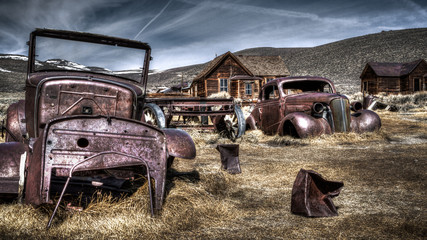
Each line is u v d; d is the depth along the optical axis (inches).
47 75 133.6
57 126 101.0
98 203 106.1
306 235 93.3
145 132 112.3
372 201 127.5
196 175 159.8
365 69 1428.4
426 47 2876.5
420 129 398.6
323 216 109.1
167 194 120.9
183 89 1487.5
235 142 315.3
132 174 121.3
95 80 125.7
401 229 96.2
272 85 365.7
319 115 315.6
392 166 191.8
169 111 311.3
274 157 236.7
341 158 225.9
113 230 93.1
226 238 91.5
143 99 148.4
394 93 1337.4
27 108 134.6
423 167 185.5
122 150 107.3
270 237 92.2
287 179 166.7
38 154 100.3
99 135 105.2
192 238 91.3
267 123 366.3
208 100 321.1
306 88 367.6
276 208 120.6
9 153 108.3
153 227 96.6
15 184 103.7
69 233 90.9
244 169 192.4
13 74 2866.6
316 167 194.2
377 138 312.7
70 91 120.6
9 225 92.2
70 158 100.6
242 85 1168.2
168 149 123.6
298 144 291.9
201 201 121.4
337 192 112.2
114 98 126.2
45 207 101.8
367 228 97.7
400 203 124.0
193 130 354.3
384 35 3863.2
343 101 310.7
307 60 3575.3
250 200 132.0
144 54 161.2
